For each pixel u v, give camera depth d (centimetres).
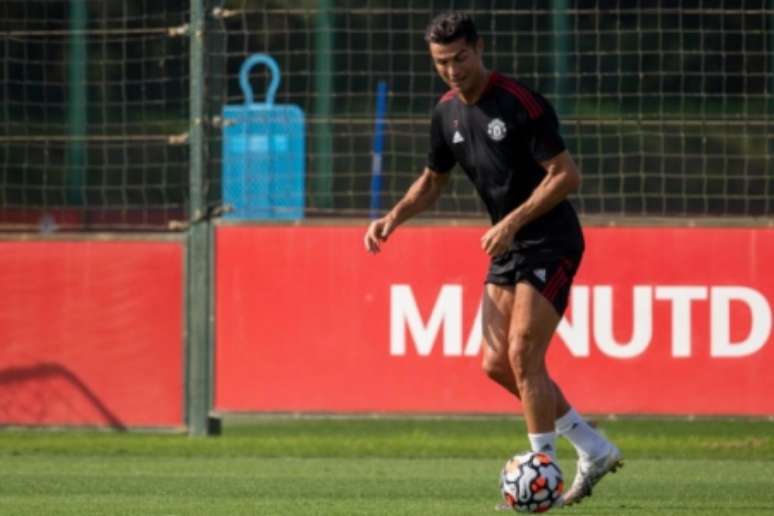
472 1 4631
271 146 3881
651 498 2595
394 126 5644
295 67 5922
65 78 5225
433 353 3450
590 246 3422
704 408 3412
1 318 3550
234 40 5950
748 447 3462
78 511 2400
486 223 3434
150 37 4366
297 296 3481
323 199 5419
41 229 3934
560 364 3428
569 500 2341
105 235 3534
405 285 3453
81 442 3516
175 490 2725
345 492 2698
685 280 3412
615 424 4053
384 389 3462
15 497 2614
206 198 3528
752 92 5709
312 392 3481
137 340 3534
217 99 3578
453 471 3053
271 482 2850
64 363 3544
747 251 3403
